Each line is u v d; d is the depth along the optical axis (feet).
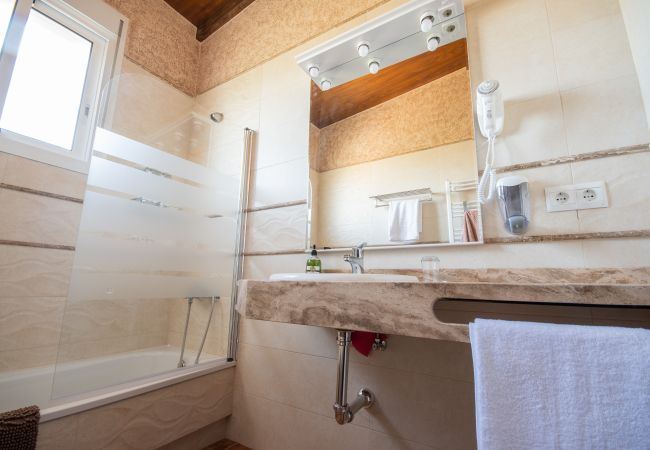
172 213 4.93
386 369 3.96
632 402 1.50
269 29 6.63
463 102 4.37
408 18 4.46
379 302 2.20
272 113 6.12
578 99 3.49
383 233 4.66
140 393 4.07
